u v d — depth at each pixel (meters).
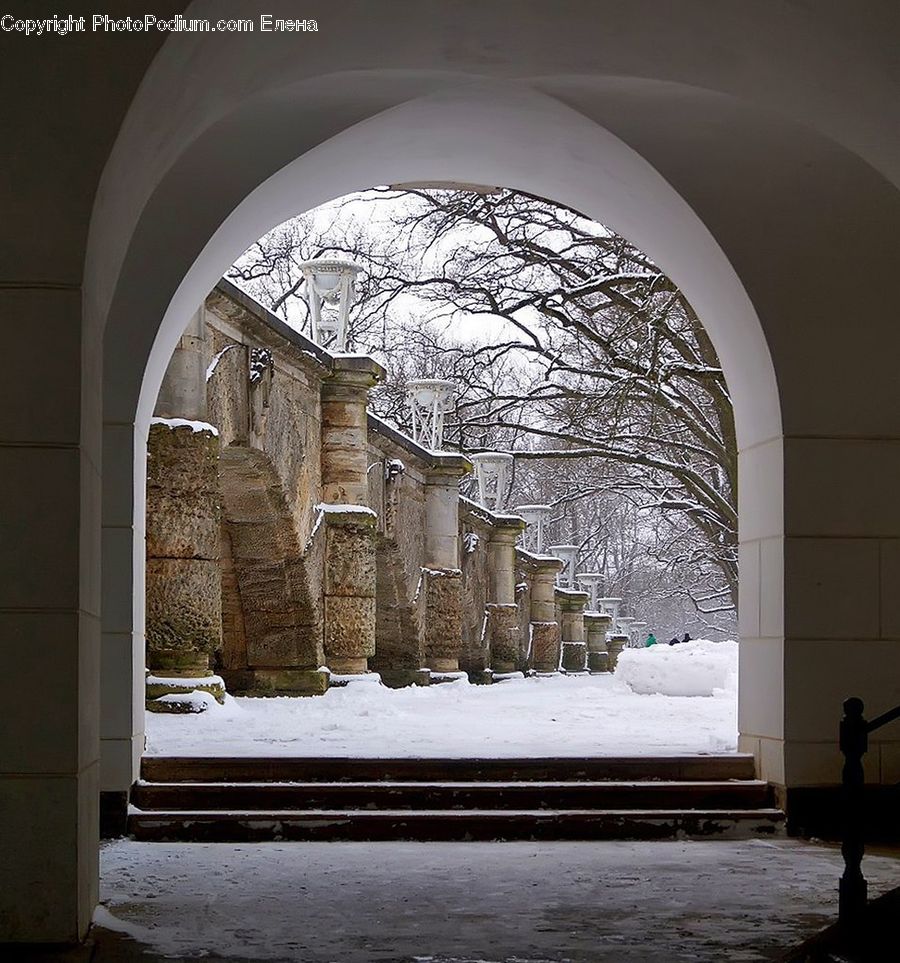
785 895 8.01
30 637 6.36
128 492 10.27
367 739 12.72
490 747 11.91
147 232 10.22
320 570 20.08
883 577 10.84
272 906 7.59
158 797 10.28
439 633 28.17
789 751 10.64
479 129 10.75
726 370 11.78
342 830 10.09
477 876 8.59
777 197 10.67
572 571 52.06
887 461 10.91
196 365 14.74
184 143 8.70
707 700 19.92
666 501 29.95
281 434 17.94
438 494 28.11
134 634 10.35
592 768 10.93
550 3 8.77
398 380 37.28
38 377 6.43
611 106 10.25
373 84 9.91
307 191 11.19
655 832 10.37
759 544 11.29
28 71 6.41
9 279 6.43
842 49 8.45
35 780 6.32
